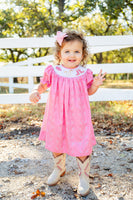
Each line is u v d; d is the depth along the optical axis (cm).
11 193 182
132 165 230
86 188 178
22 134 332
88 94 202
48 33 976
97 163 236
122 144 288
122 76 3594
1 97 369
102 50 458
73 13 968
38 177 208
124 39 360
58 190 186
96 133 334
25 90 1082
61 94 183
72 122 182
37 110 476
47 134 189
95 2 872
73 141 182
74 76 186
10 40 343
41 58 561
